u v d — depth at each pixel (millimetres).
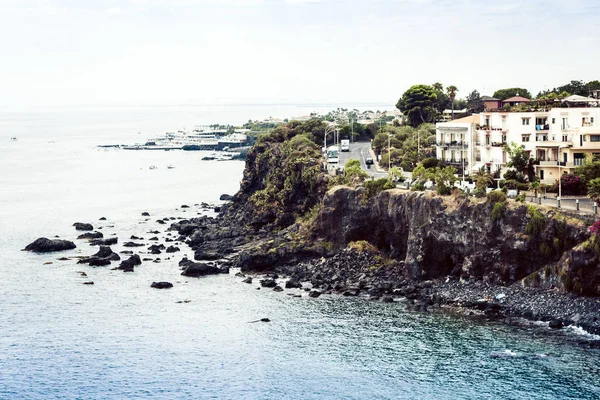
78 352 115812
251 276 158500
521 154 163750
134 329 125500
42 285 153125
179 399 99188
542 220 126500
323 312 131250
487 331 117062
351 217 163125
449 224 140125
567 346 109438
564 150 161500
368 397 98750
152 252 183750
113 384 104125
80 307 138000
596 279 117875
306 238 169625
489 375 102562
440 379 102625
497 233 133375
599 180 133375
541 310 121750
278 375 106062
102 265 169625
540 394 96812
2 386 103812
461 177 167750
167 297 143125
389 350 112750
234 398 99375
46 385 104062
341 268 155875
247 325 125812
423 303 132625
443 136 197250
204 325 126562
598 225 117688
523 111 174500
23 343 119812
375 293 141000
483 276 135125
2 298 144125
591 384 98250
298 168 196875
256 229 197250
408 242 147750
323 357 111625
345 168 186250
